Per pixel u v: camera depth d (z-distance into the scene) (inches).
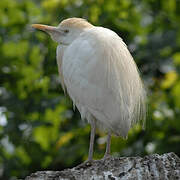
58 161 462.0
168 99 477.1
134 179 296.8
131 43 502.0
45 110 477.7
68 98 475.2
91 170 303.4
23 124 480.4
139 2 536.7
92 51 349.7
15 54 501.4
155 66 491.5
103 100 344.5
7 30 515.5
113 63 344.5
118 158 307.7
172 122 460.8
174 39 493.4
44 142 478.9
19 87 494.3
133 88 348.8
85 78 349.7
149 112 453.7
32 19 518.6
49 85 498.0
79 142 465.7
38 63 502.0
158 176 297.3
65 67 363.9
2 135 480.1
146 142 458.3
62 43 388.8
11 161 480.7
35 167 482.9
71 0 516.4
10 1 530.3
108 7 518.0
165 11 537.3
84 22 382.9
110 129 352.2
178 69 482.3
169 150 446.9
